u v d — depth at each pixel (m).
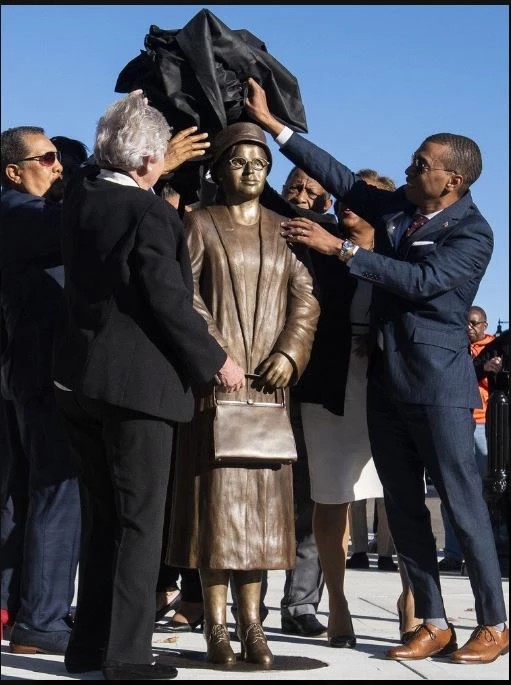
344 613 5.53
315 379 5.63
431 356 5.17
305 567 5.91
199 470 4.88
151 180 4.64
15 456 5.55
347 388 5.66
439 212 5.31
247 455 4.81
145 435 4.39
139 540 4.37
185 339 4.32
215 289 4.99
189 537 4.85
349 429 5.65
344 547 5.57
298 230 5.10
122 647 4.34
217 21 5.18
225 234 5.04
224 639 4.82
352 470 5.61
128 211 4.40
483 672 4.81
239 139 5.06
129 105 4.61
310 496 5.85
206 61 5.11
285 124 5.48
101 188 4.49
